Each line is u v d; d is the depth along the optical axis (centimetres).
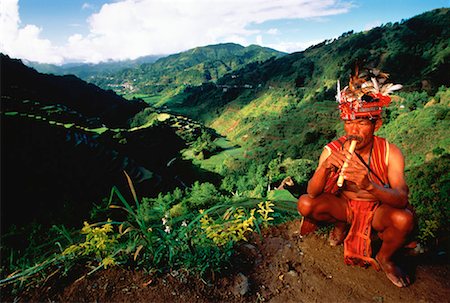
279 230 341
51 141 7112
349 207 262
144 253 248
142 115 17250
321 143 10938
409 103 9588
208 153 12938
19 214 5256
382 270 260
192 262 237
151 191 7250
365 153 242
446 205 747
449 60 15975
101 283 221
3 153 6103
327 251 291
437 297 231
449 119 7006
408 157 6606
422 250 292
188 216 277
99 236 235
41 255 277
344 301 228
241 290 227
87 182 6656
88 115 15988
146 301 207
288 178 6619
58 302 204
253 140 14112
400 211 229
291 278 252
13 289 215
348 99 228
